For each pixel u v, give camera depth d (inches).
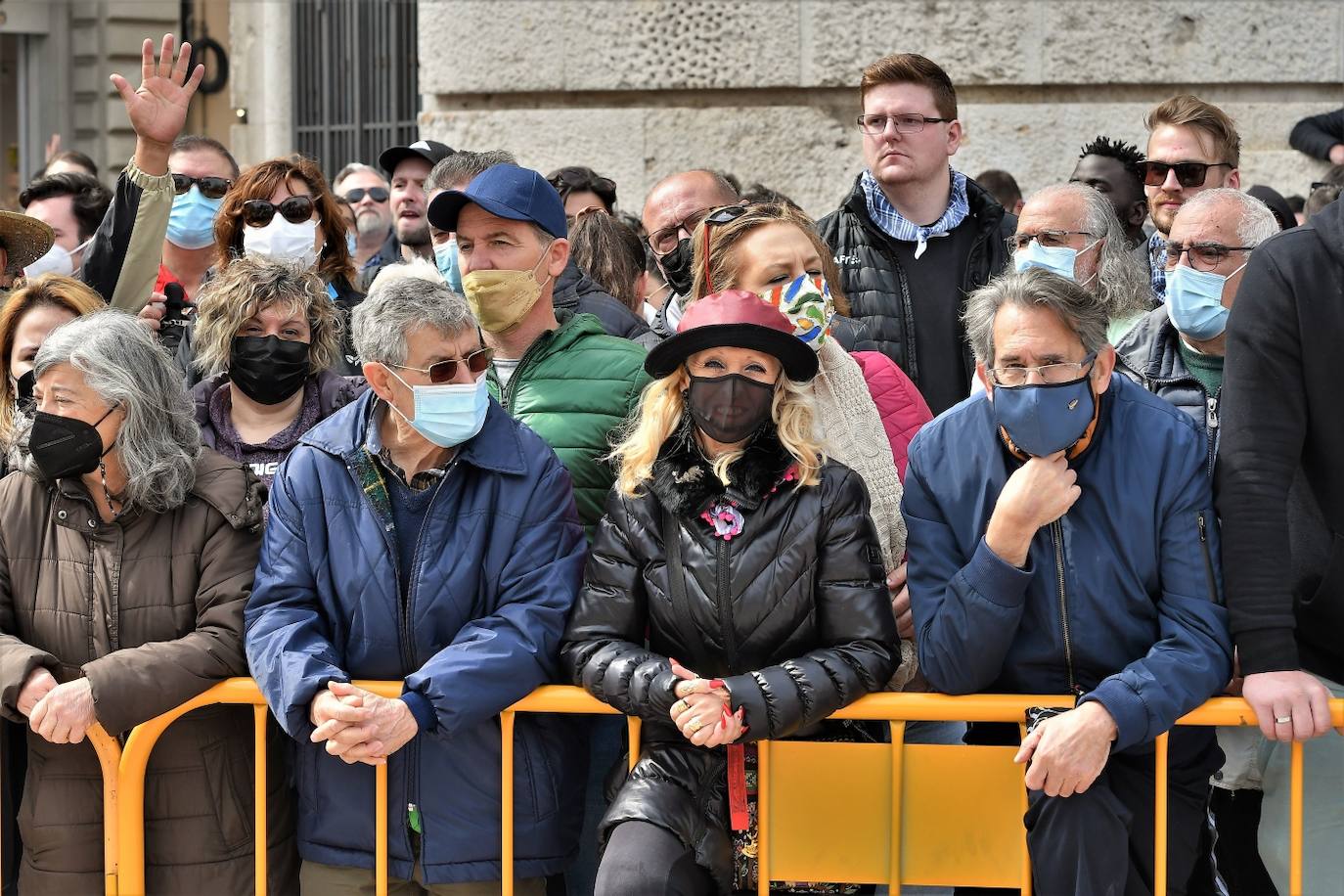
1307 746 241.3
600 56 501.0
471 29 506.0
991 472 230.1
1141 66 492.4
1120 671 228.1
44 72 935.7
